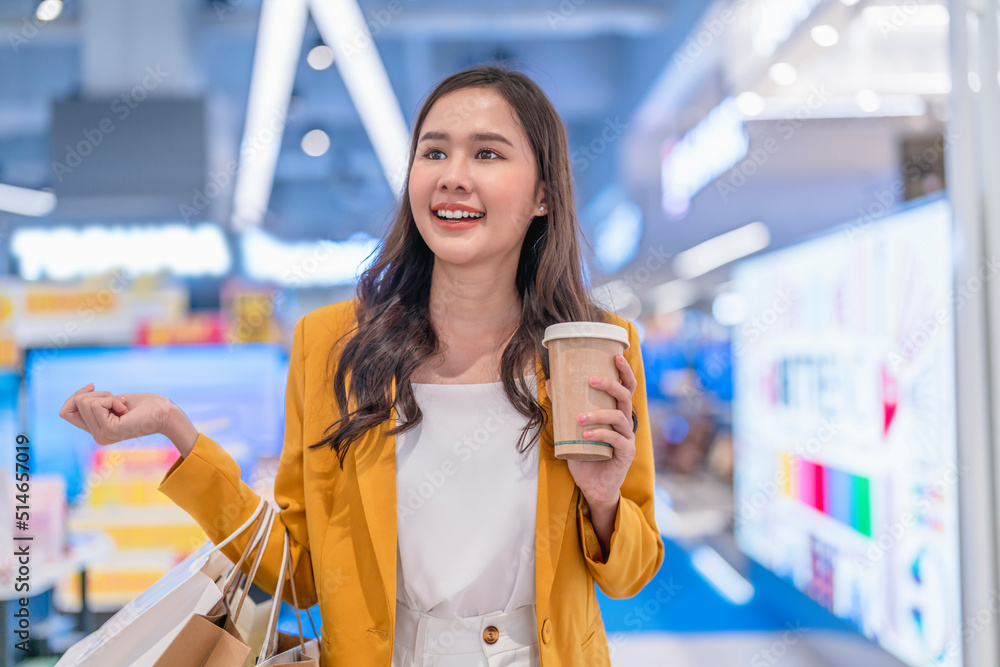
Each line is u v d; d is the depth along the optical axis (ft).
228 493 3.51
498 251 3.59
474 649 3.42
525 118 3.62
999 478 5.55
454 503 3.50
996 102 5.59
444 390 3.66
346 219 31.27
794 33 13.88
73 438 9.23
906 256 9.86
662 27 19.40
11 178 20.27
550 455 3.53
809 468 13.05
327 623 3.47
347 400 3.63
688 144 20.88
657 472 31.45
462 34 20.71
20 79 20.11
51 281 14.35
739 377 17.19
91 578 9.16
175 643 3.03
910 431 9.66
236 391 10.57
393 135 19.75
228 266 16.90
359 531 3.51
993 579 5.56
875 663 10.48
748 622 14.46
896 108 16.47
